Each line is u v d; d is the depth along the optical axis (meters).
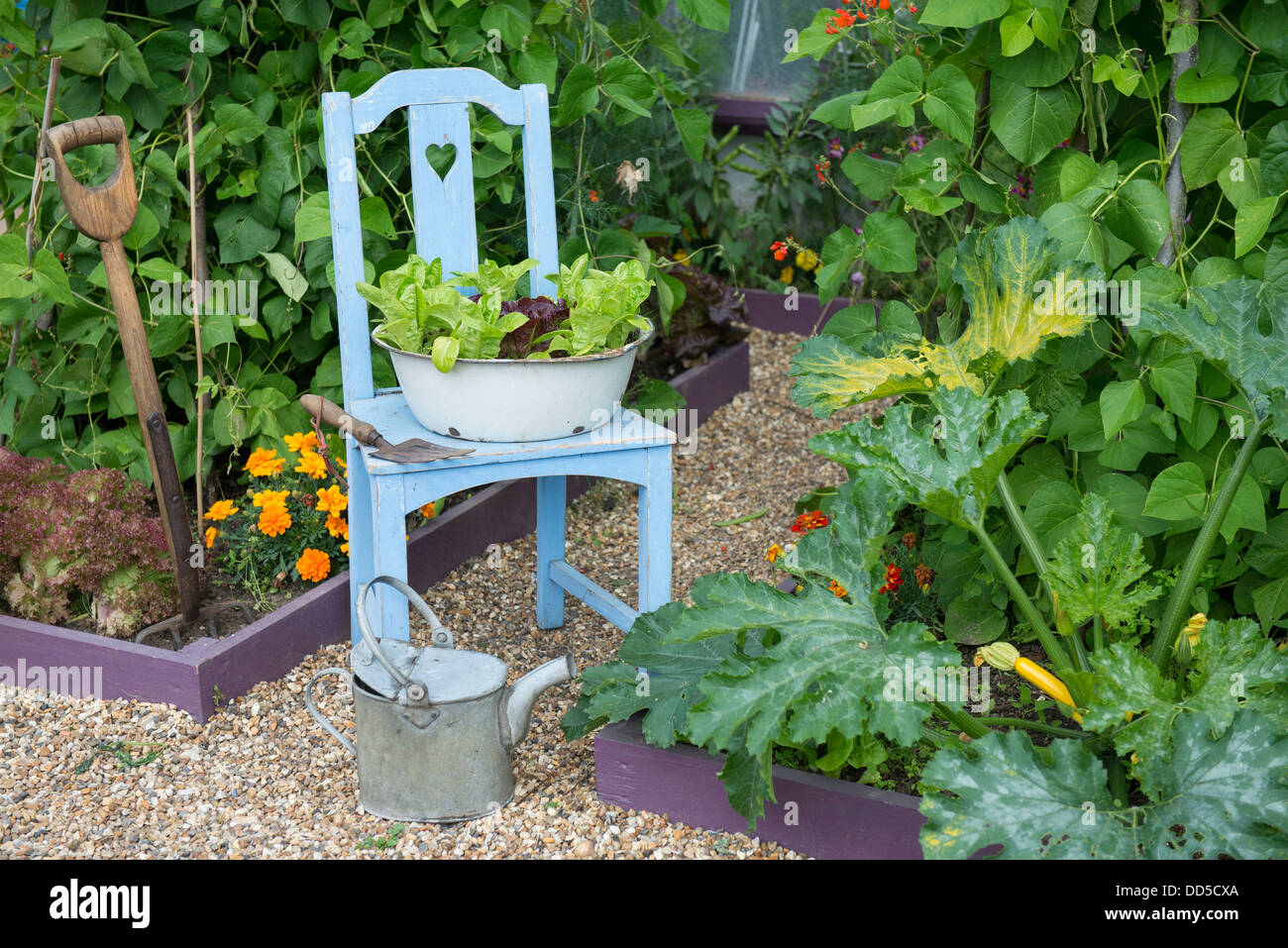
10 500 2.71
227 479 3.41
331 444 3.12
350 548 2.61
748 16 5.37
